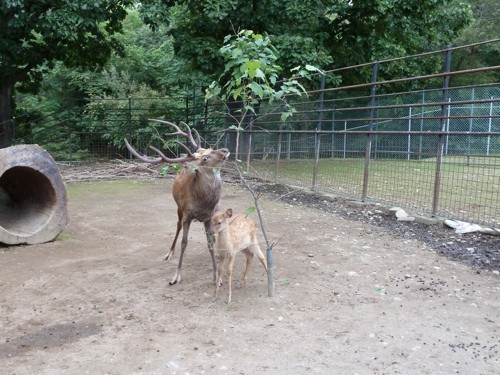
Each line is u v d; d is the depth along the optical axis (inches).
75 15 542.6
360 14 605.9
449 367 149.3
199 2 562.6
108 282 223.1
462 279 222.2
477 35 1030.4
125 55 786.2
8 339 171.9
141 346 163.9
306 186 452.4
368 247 271.9
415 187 399.9
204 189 209.8
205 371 147.7
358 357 154.9
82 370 150.1
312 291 207.8
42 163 284.5
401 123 661.3
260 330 173.2
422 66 676.7
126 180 546.3
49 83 933.2
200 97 713.6
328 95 606.9
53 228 289.1
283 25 582.2
